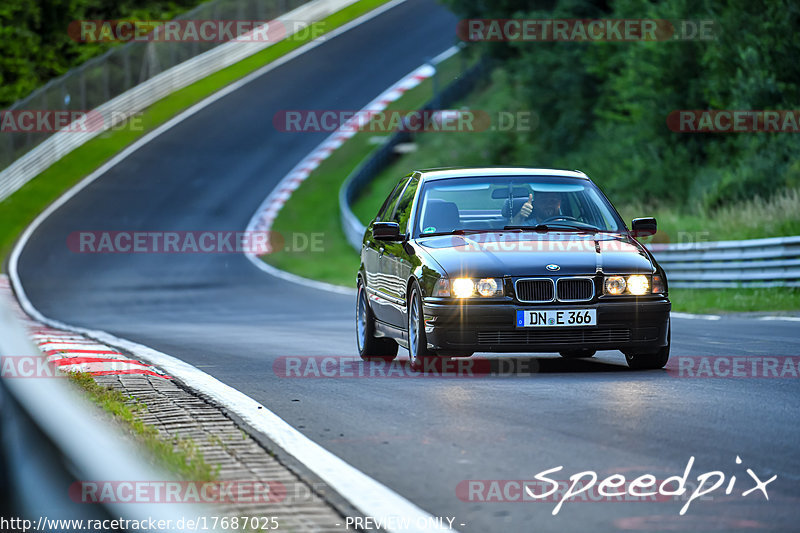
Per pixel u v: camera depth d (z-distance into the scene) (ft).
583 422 72.59
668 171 395.34
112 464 26.94
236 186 618.44
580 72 521.65
